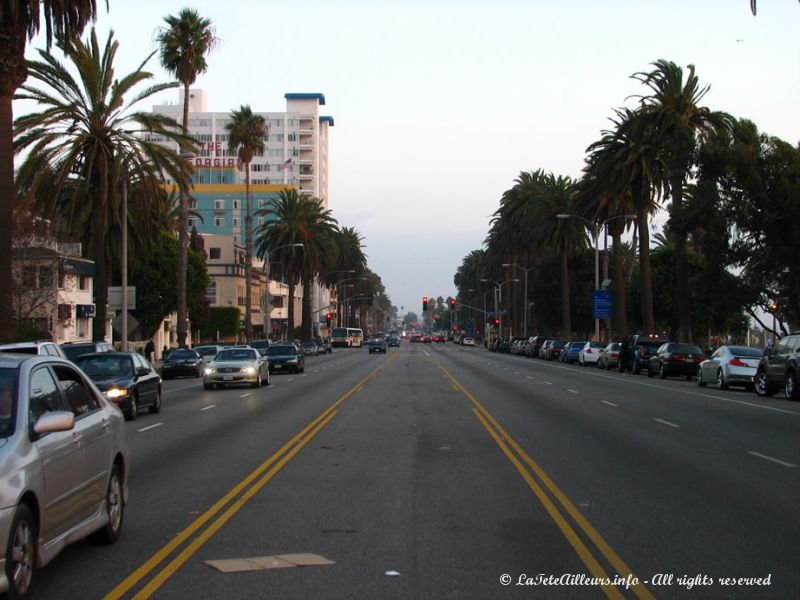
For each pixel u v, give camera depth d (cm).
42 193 3067
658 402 2448
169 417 2112
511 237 8144
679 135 4138
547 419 1967
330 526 880
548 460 1331
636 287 6700
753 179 3634
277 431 1756
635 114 4606
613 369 4825
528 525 884
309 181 15662
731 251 3862
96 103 3136
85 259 5341
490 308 16075
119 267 5231
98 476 770
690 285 4934
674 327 6700
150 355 5528
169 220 6319
